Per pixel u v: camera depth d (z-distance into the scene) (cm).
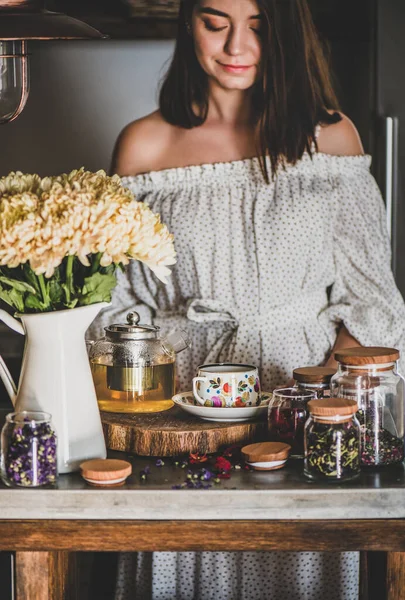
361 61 294
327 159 287
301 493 180
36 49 301
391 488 180
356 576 273
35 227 174
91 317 193
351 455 184
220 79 287
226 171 282
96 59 299
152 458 203
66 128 304
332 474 183
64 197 175
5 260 176
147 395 212
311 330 276
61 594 201
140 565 282
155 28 293
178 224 279
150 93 296
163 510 181
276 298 273
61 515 181
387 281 282
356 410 185
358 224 284
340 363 199
